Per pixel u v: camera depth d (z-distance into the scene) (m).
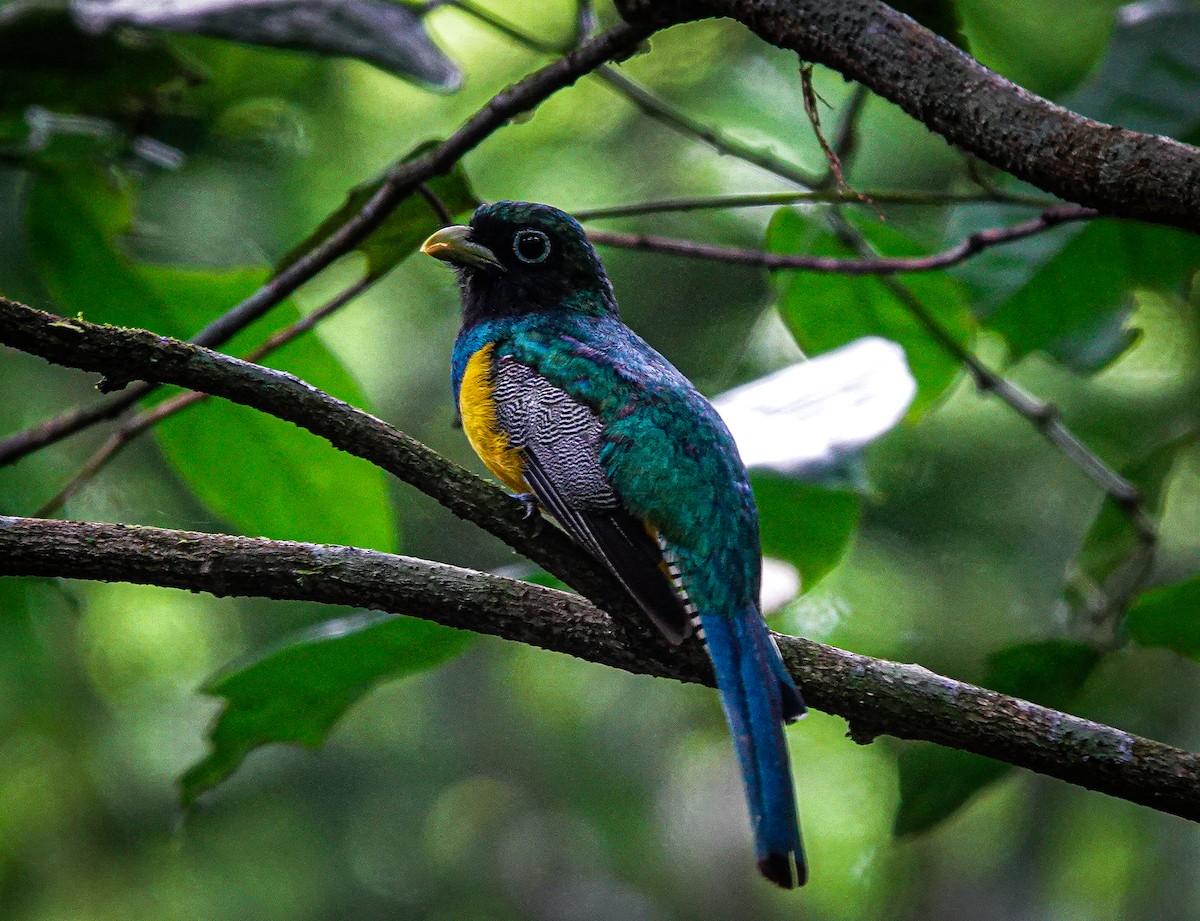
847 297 11.16
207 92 14.79
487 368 8.41
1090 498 15.27
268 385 6.75
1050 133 5.77
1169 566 14.72
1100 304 10.67
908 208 14.55
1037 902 17.12
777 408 8.21
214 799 18.28
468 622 6.96
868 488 7.86
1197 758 6.55
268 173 15.45
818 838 18.22
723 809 19.94
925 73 6.02
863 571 15.28
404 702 19.14
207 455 10.23
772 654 6.99
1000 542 15.38
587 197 15.69
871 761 17.92
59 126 10.84
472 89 15.77
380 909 18.41
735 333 15.30
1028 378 15.52
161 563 6.77
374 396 16.61
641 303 15.45
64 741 17.38
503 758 19.14
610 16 15.28
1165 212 5.59
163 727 17.78
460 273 9.84
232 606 17.58
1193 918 15.88
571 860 19.34
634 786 19.16
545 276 9.38
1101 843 16.92
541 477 7.75
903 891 18.14
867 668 6.89
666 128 15.41
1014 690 8.79
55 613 16.34
